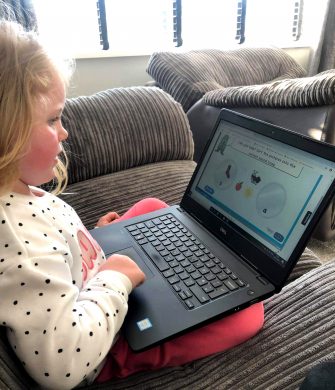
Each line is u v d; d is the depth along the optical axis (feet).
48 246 1.54
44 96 1.59
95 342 1.52
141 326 1.73
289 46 8.84
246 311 1.97
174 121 4.12
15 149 1.48
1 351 1.36
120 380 1.81
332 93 3.24
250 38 8.61
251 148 2.40
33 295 1.41
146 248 2.33
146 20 7.09
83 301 1.64
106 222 2.89
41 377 1.42
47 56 1.65
